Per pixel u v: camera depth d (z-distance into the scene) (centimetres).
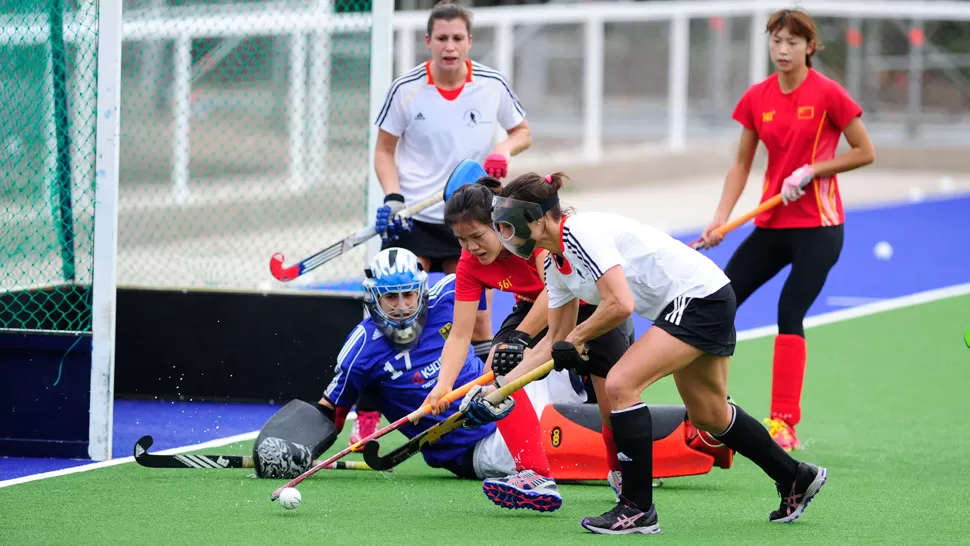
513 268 1998
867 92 8344
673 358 1748
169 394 2827
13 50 2803
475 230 1858
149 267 3844
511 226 1736
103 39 2238
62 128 2736
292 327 2783
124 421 2619
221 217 4672
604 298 1703
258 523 1820
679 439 2122
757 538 1772
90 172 2770
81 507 1911
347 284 3566
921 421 2706
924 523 1873
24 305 2648
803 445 2478
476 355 2397
